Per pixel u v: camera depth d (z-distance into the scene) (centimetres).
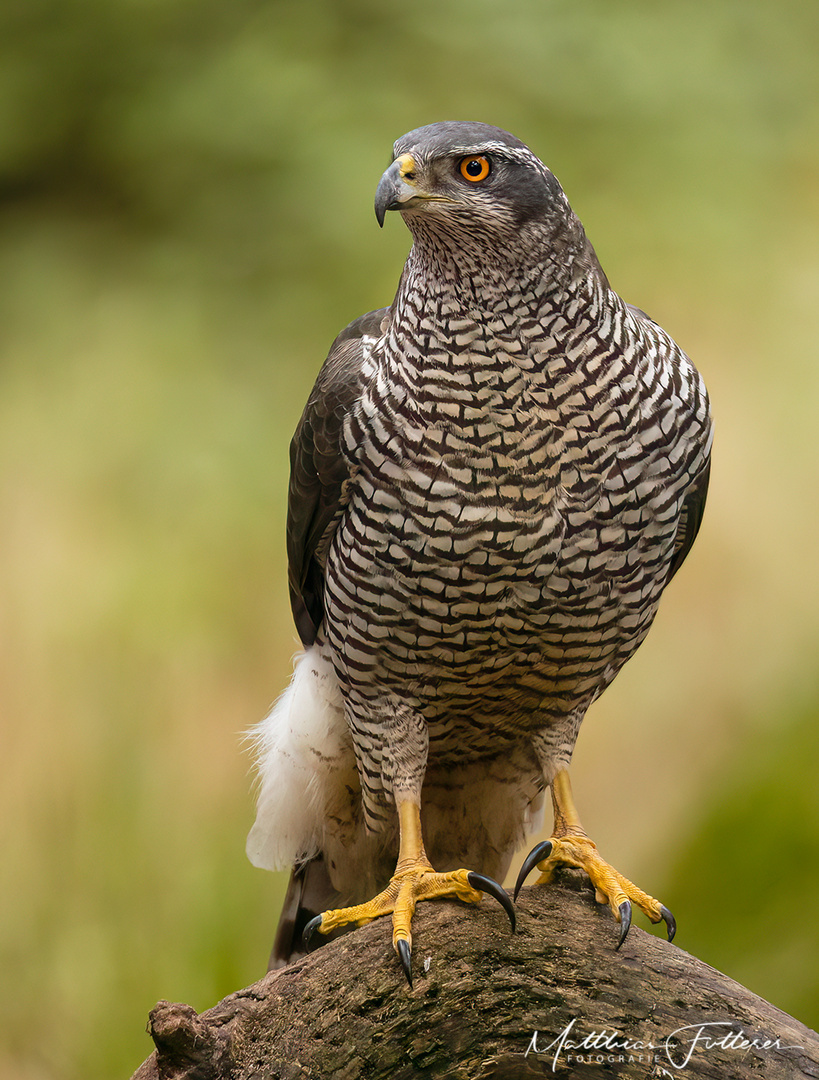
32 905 1015
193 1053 486
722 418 1352
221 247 1805
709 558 1211
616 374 548
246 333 1688
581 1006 484
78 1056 965
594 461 544
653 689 1119
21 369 1652
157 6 1991
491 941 505
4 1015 980
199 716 1145
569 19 1916
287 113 1872
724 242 1625
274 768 702
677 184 1722
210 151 1877
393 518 555
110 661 1178
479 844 693
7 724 1119
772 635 1135
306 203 1780
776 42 1939
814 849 905
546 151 1781
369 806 638
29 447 1495
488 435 540
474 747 644
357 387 578
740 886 912
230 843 1045
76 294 1783
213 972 987
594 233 1648
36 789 1076
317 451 589
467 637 573
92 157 1964
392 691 600
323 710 668
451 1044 489
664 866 967
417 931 513
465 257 543
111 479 1434
